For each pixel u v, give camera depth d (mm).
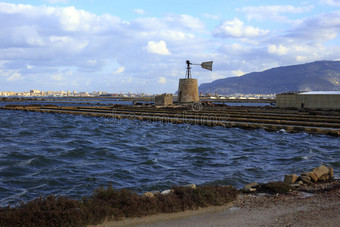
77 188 11273
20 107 70938
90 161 16156
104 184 11789
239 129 31844
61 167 14664
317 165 14859
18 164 15141
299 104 54156
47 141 23406
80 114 52188
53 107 71938
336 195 9266
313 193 9688
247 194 9695
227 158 16938
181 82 61656
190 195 8875
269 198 9195
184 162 15836
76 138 25500
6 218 6887
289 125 31938
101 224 7148
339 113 41844
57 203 7844
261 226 6988
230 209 8219
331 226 6832
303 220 7254
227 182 11859
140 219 7473
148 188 11195
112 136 27031
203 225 7113
